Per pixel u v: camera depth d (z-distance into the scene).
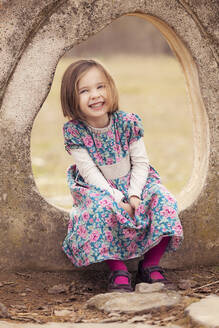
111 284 3.45
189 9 3.72
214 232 3.91
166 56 27.73
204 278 3.75
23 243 3.69
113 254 3.46
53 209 3.72
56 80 18.25
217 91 3.85
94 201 3.50
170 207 3.45
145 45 29.11
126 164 3.74
